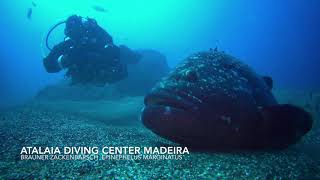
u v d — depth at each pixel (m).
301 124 1.17
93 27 2.37
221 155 1.08
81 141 1.27
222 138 1.13
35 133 1.38
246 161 1.00
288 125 1.15
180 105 1.12
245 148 1.20
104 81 2.51
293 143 1.20
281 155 1.11
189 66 1.25
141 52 4.52
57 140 1.27
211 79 1.18
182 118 1.10
